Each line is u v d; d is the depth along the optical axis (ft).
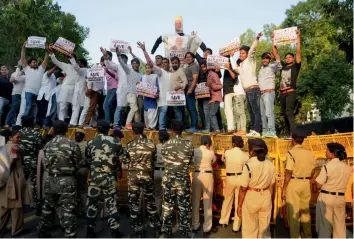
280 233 23.76
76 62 33.06
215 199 26.16
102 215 25.98
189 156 21.58
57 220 25.68
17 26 67.46
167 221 21.40
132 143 22.08
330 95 76.13
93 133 31.91
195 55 32.58
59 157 20.66
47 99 35.29
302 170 21.71
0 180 21.43
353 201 22.07
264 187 19.17
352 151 25.08
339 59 77.20
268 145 25.84
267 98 27.04
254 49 27.17
